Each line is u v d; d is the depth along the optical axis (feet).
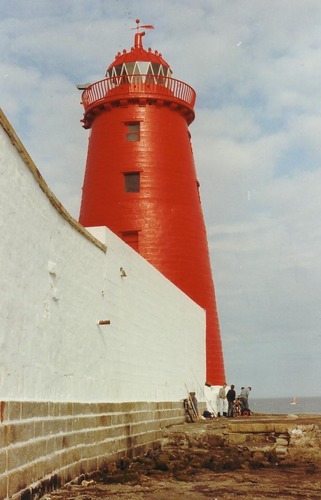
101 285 46.09
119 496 32.04
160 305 67.36
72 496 31.65
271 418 79.82
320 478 39.91
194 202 101.24
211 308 100.68
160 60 107.86
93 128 104.73
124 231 94.89
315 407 617.21
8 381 27.30
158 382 64.39
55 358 35.19
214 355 100.01
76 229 40.14
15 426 27.14
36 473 29.84
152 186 96.68
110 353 47.65
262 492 33.99
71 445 36.40
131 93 100.12
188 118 108.17
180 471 42.60
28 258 30.35
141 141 98.89
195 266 97.19
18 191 28.32
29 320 30.58
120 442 47.62
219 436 60.03
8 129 26.12
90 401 41.86
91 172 101.14
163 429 62.75
